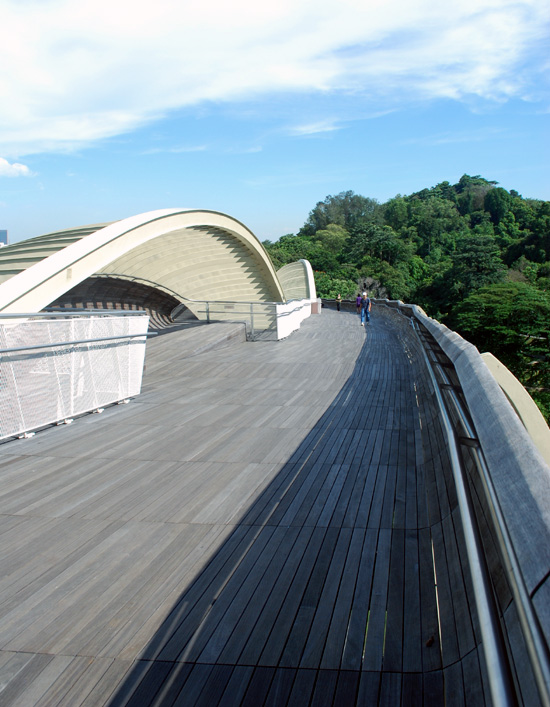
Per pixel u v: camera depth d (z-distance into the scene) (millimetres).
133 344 8703
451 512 3355
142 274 20344
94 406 7668
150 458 5500
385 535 3553
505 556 1327
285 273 41656
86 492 4594
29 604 2930
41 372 6664
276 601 2852
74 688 2281
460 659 2127
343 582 3000
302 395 8602
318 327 22594
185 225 15086
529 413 5156
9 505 4367
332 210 141000
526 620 1075
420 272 96375
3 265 11641
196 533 3729
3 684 2322
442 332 5426
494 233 136875
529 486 1369
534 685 1294
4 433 6113
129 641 2578
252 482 4703
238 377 10484
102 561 3383
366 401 7938
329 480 4660
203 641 2555
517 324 45531
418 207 144000
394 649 2414
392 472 4801
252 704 2148
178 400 8484
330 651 2434
